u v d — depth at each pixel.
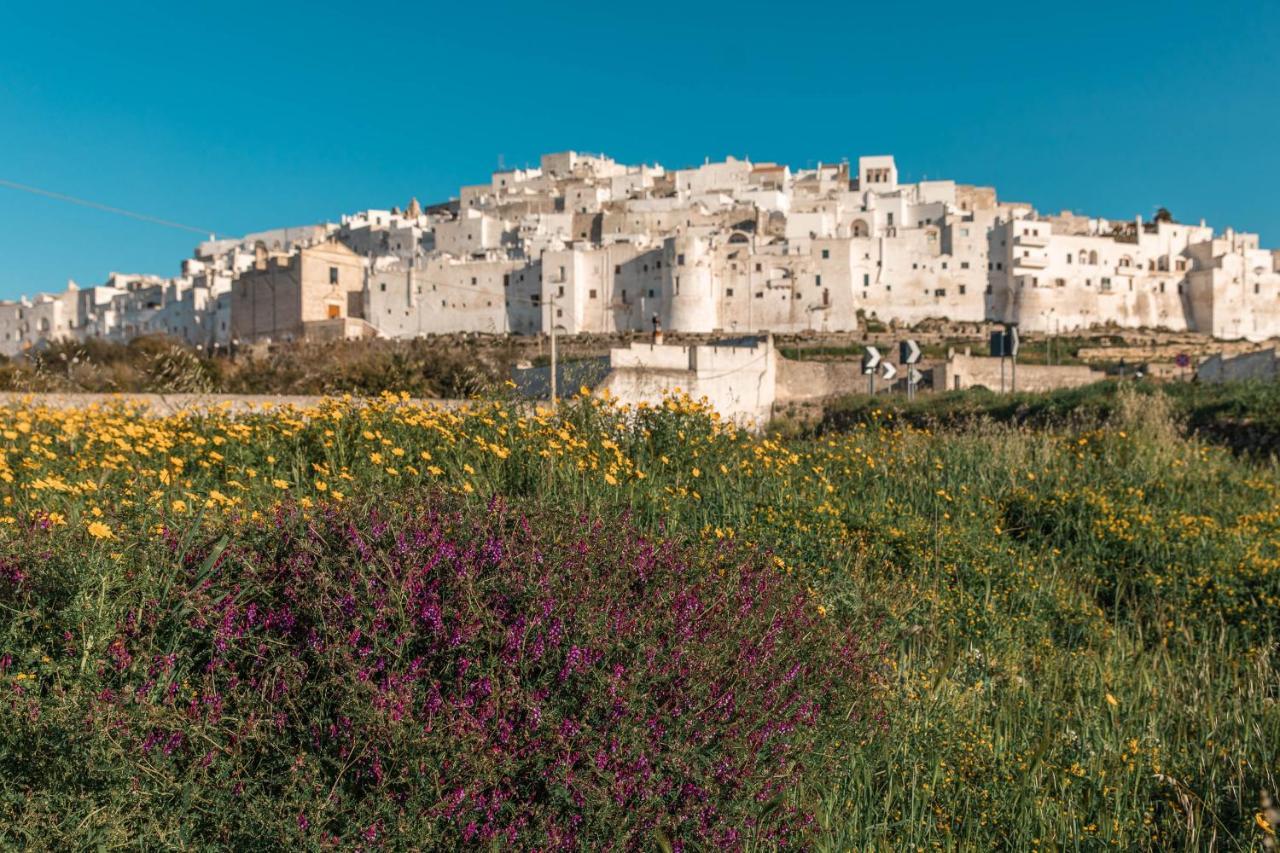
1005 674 7.41
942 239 118.38
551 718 4.23
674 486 10.05
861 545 9.67
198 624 4.59
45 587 4.61
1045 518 12.20
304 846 3.79
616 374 31.30
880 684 6.32
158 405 14.77
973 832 5.23
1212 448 19.08
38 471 7.96
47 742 3.82
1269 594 9.41
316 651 4.36
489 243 135.25
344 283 115.38
